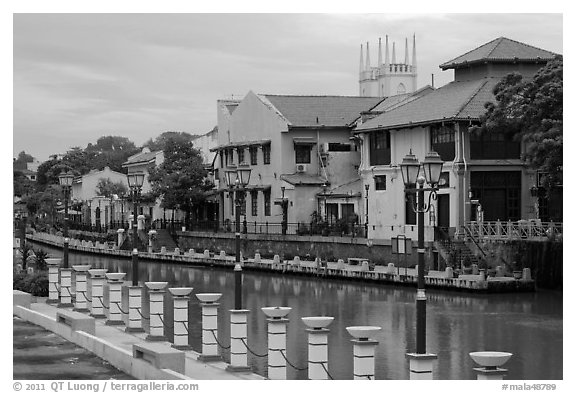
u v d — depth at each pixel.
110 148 155.75
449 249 62.44
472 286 55.88
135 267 37.72
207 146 109.94
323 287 62.28
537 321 45.69
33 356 31.20
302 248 77.56
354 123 87.06
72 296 46.97
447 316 47.53
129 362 28.42
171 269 79.56
